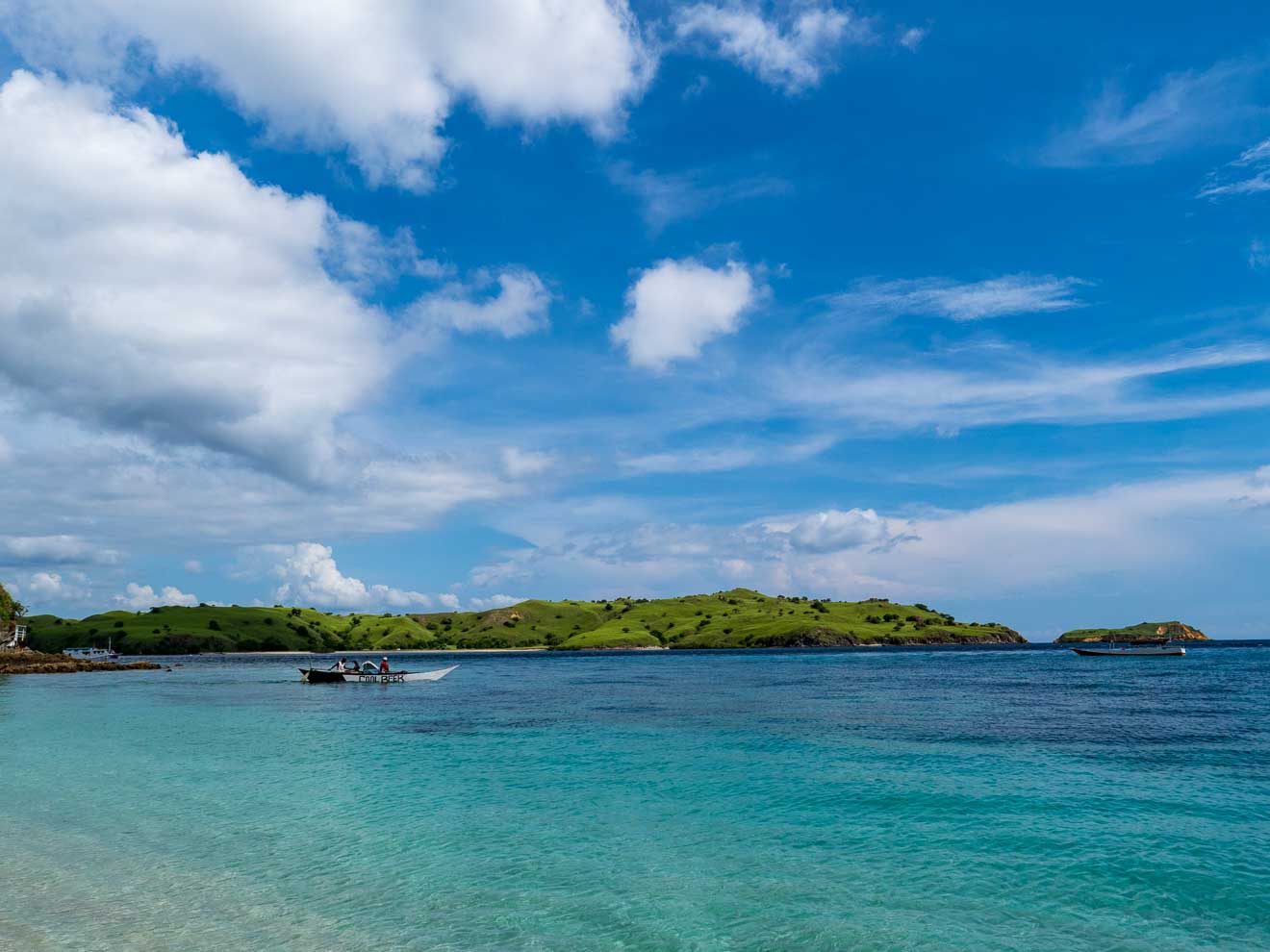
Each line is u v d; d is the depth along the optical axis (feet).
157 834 76.79
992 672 352.49
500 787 97.50
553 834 75.92
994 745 124.98
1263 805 83.56
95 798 92.89
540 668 484.33
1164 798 86.94
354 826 79.15
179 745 135.03
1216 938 51.39
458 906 57.41
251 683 322.55
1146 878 61.93
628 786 97.09
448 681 337.31
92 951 49.39
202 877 63.93
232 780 103.35
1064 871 63.72
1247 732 136.98
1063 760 111.34
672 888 61.00
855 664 474.08
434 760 117.70
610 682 317.63
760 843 72.23
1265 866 64.08
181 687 298.97
